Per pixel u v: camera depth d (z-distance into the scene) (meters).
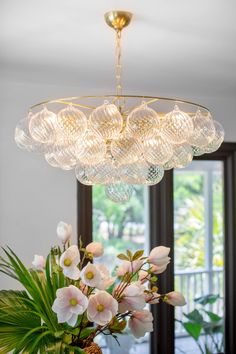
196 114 1.58
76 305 1.08
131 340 3.05
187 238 3.18
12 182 2.61
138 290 1.13
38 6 1.46
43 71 2.34
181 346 3.19
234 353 3.22
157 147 1.45
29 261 2.63
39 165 2.67
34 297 1.19
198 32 1.72
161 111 2.94
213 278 3.26
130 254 1.22
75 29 1.68
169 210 3.04
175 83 2.62
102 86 2.72
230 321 3.24
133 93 2.85
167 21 1.60
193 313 3.20
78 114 1.43
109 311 1.10
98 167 1.68
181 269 3.16
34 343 1.08
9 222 2.60
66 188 2.74
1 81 2.58
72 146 1.54
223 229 3.27
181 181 3.15
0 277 2.55
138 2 1.43
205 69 2.29
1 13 1.52
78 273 1.12
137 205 3.08
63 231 1.26
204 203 3.22
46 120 1.47
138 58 2.08
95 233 2.93
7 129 2.60
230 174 3.22
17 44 1.86
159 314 3.04
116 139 1.48
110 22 1.55
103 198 2.97
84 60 2.12
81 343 1.22
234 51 1.98
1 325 1.16
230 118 3.16
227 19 1.59
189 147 1.69
